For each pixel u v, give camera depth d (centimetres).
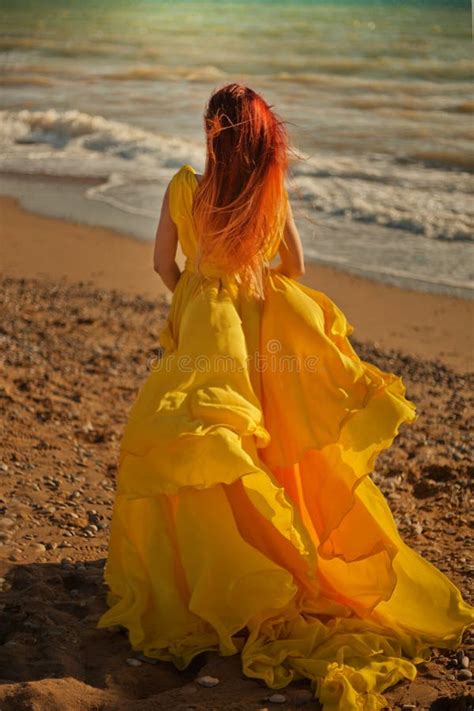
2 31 3609
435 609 351
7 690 299
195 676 326
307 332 338
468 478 552
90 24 3797
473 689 315
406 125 1953
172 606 332
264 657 318
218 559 324
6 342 779
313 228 1279
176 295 357
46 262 1123
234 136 334
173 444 318
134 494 319
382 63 2738
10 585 390
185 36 3450
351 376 334
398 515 496
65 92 2503
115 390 680
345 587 350
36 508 472
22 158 1822
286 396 334
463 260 1133
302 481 345
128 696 310
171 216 353
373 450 325
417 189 1453
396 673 317
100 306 934
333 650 324
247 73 2709
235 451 310
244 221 336
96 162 1778
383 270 1095
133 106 2280
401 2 3488
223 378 327
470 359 827
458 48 2873
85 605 370
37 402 628
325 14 3706
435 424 657
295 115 2062
